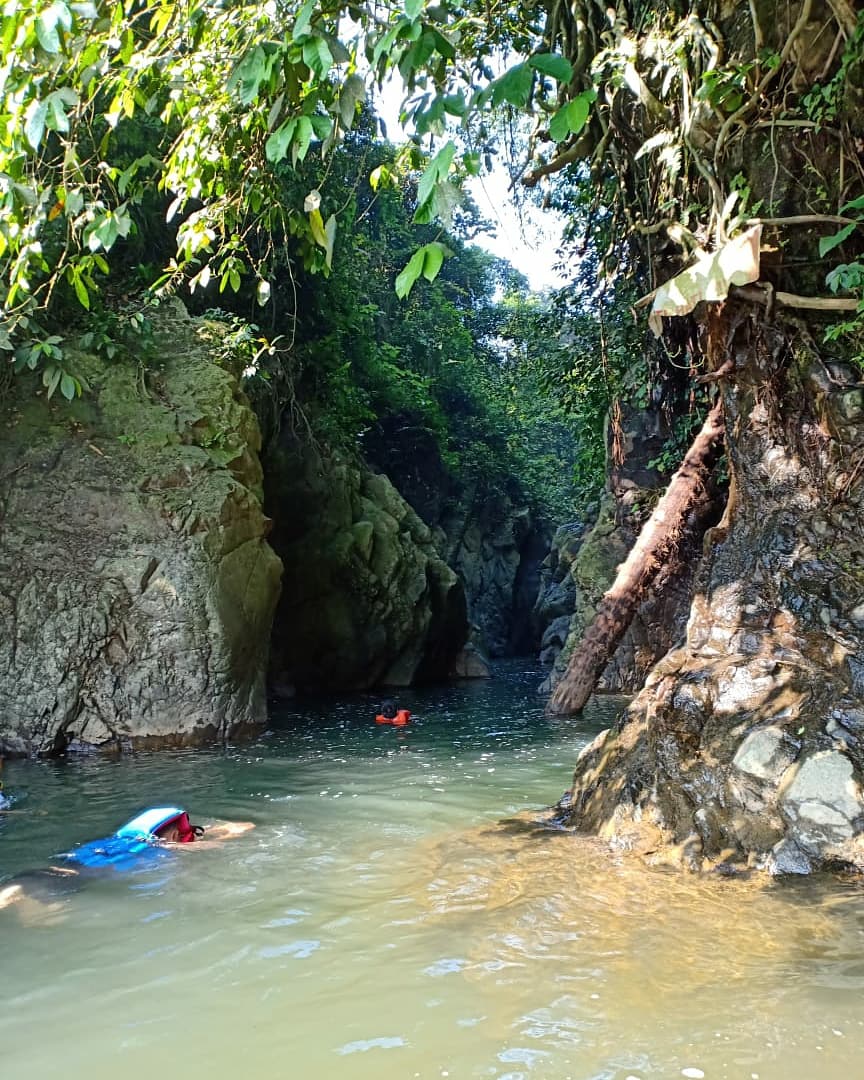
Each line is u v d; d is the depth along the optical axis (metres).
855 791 3.79
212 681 8.80
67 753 8.16
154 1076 2.18
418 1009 2.52
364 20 3.23
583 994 2.57
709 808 4.07
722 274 4.77
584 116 2.22
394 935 3.16
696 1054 2.19
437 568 16.97
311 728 9.63
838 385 5.02
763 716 4.31
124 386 9.68
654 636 12.59
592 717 10.32
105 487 8.98
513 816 5.17
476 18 6.15
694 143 5.45
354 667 14.49
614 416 12.62
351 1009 2.53
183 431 9.68
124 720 8.45
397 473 21.80
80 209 4.37
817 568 4.74
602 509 14.41
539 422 29.88
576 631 14.16
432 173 2.29
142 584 8.68
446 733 9.12
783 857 3.72
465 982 2.70
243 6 4.52
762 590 4.91
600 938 3.03
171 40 4.38
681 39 5.34
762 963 2.75
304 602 13.78
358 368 18.91
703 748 4.36
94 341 9.69
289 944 3.09
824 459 5.02
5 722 8.02
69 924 3.34
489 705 12.02
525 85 2.13
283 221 5.49
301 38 3.00
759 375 5.33
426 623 15.73
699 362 7.70
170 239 12.33
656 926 3.13
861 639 4.36
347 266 16.53
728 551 5.28
